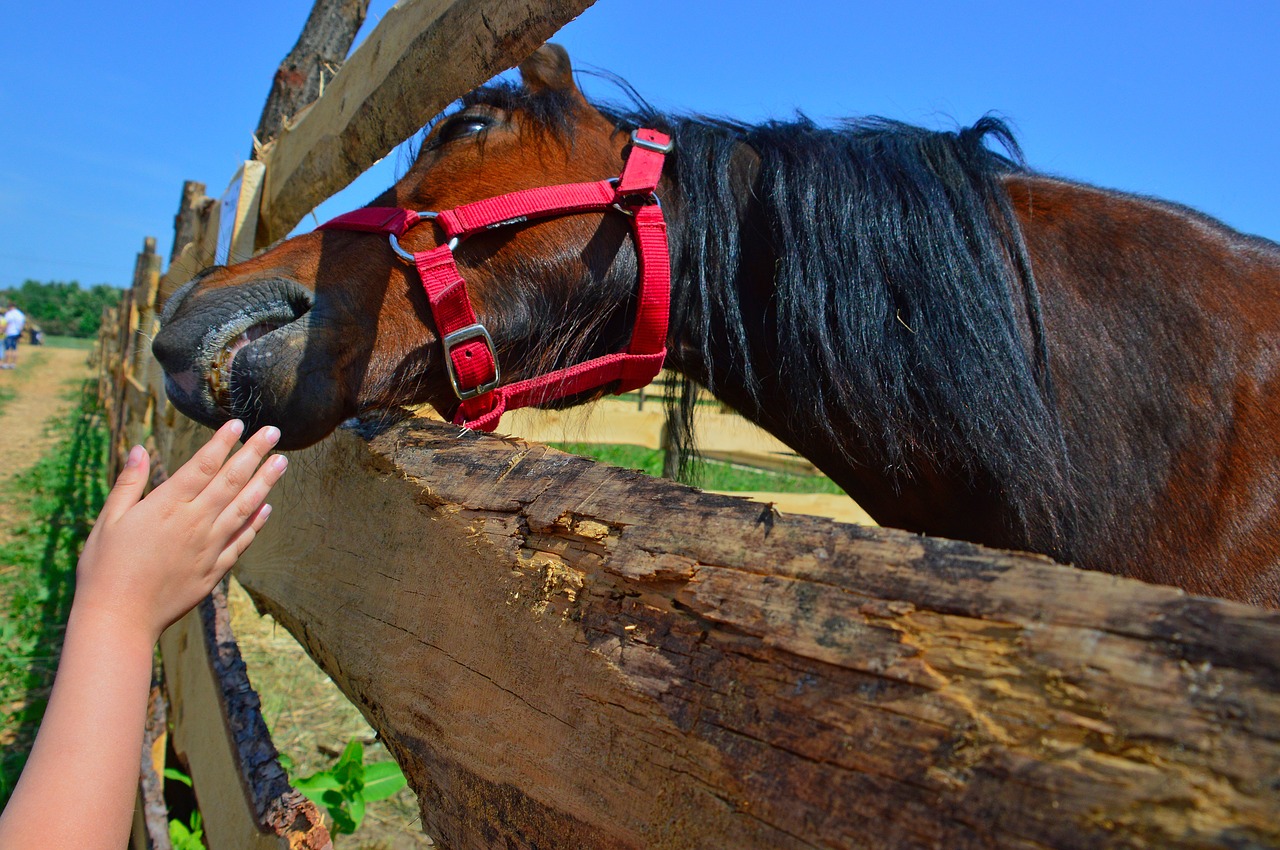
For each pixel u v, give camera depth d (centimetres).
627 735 68
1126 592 48
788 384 162
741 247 163
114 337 1614
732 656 62
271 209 256
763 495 475
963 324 146
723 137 168
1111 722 45
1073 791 45
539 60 161
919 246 150
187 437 301
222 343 130
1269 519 145
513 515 88
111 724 82
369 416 146
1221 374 149
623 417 590
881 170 157
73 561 596
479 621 89
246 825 143
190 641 234
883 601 56
